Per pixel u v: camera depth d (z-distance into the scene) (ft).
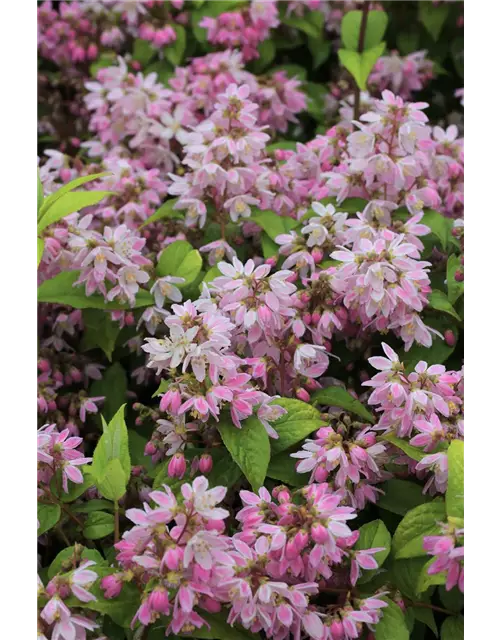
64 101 4.04
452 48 3.84
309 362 2.51
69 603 2.15
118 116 3.38
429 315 2.67
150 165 3.37
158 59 3.80
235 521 2.42
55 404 2.74
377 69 3.67
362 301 2.49
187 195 2.81
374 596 2.21
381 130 2.72
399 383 2.33
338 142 2.97
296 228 2.83
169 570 2.09
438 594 2.42
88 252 2.67
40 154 3.84
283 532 2.12
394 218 2.78
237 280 2.42
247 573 2.12
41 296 2.69
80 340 3.04
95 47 3.75
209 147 2.75
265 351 2.48
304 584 2.13
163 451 2.50
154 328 2.76
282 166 2.91
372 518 2.51
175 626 2.10
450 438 2.29
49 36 3.89
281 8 3.70
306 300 2.50
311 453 2.31
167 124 3.29
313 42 3.79
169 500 2.09
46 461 2.34
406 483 2.44
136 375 2.98
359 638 2.22
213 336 2.27
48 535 2.50
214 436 2.35
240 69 3.43
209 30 3.49
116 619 2.16
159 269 2.76
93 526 2.38
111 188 3.07
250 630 2.15
